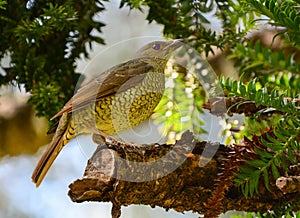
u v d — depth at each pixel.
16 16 2.67
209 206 2.33
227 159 2.33
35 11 2.70
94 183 2.29
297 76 2.62
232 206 2.34
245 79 2.67
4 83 2.75
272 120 2.45
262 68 2.65
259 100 2.35
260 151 2.31
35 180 2.54
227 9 2.71
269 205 2.35
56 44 2.76
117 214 2.31
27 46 2.69
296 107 2.34
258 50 2.64
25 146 2.99
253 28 2.67
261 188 2.34
